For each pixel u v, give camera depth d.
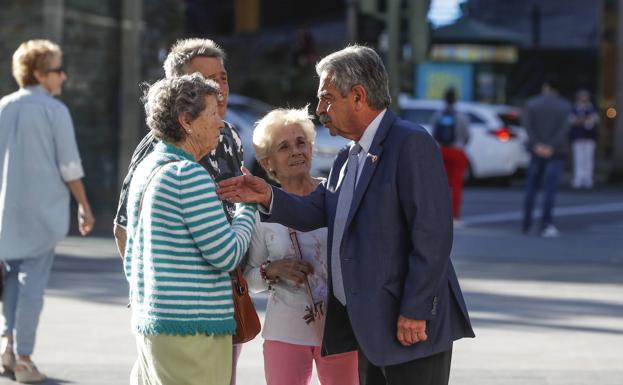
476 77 35.56
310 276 6.29
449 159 19.59
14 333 8.88
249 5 47.62
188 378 5.44
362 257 5.70
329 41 41.78
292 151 6.44
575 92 49.25
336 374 6.37
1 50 17.80
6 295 8.93
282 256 6.32
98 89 18.42
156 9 20.03
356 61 5.73
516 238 18.16
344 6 48.16
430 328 5.70
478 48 35.66
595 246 17.22
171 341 5.41
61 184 8.84
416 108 28.66
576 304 12.14
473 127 28.41
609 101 34.66
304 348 6.34
